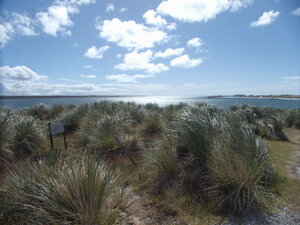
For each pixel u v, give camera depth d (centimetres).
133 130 770
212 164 347
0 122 482
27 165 322
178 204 298
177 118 568
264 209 283
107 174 266
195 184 352
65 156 358
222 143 370
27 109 1219
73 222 206
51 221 198
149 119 804
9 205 220
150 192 335
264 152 389
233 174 306
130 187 346
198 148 415
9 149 480
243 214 274
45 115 1226
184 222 259
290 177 398
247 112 1146
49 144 595
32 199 222
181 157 430
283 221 259
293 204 297
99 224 208
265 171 366
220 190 316
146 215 272
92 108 986
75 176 234
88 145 535
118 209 245
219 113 551
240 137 383
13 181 249
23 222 212
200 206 293
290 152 614
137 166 440
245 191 296
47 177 250
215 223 257
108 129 577
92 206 214
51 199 219
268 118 1223
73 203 212
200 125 438
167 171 373
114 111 864
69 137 721
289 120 1303
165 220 263
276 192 332
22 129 529
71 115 877
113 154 516
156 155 398
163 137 490
